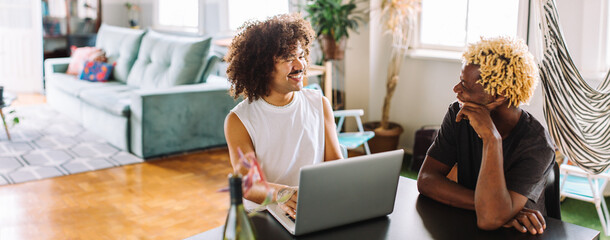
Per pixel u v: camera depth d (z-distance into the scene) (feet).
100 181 12.48
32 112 19.20
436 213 5.08
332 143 6.29
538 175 4.85
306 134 5.99
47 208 10.87
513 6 12.41
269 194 3.57
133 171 13.20
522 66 4.61
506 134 5.06
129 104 14.43
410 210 5.15
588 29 10.48
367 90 15.05
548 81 8.32
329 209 4.58
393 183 4.85
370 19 14.32
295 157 5.97
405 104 14.55
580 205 10.82
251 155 3.63
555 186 5.45
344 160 4.50
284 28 5.58
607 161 8.16
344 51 14.82
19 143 15.44
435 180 5.41
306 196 4.40
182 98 14.29
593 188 8.85
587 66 10.64
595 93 8.00
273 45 5.50
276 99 5.84
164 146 14.28
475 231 4.69
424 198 5.45
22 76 22.95
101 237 9.53
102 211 10.73
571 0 10.51
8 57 22.70
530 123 5.00
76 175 12.89
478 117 4.75
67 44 22.80
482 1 12.96
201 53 15.25
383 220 4.92
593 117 8.09
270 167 5.89
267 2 17.88
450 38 13.82
